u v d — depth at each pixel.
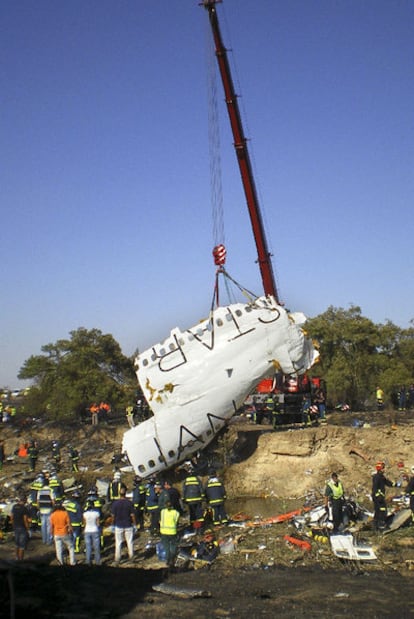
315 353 28.16
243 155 33.34
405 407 38.94
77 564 17.47
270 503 24.75
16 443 39.56
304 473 26.44
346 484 25.75
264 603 13.15
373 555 16.28
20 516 18.81
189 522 21.58
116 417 44.88
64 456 34.94
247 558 16.86
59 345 47.38
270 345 26.69
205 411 26.12
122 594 13.98
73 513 19.55
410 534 18.19
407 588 14.01
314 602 13.10
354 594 13.59
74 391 42.94
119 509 18.27
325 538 17.98
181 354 26.42
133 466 25.78
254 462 27.05
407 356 47.66
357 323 47.16
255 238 34.09
